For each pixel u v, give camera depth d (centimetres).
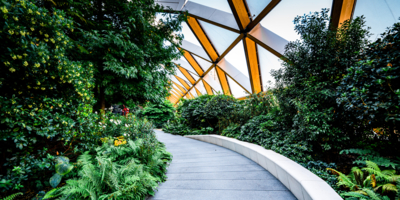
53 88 320
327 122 394
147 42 631
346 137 372
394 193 246
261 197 293
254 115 834
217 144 852
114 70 464
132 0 560
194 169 470
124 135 552
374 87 297
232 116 971
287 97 514
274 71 555
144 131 678
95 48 482
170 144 911
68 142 350
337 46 418
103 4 573
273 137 553
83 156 340
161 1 913
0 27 219
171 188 351
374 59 296
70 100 350
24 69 260
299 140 475
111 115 645
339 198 218
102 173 286
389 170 293
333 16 766
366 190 238
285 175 328
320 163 371
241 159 546
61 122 308
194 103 1338
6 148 264
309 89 419
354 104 313
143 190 294
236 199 290
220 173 425
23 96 281
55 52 288
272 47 1157
